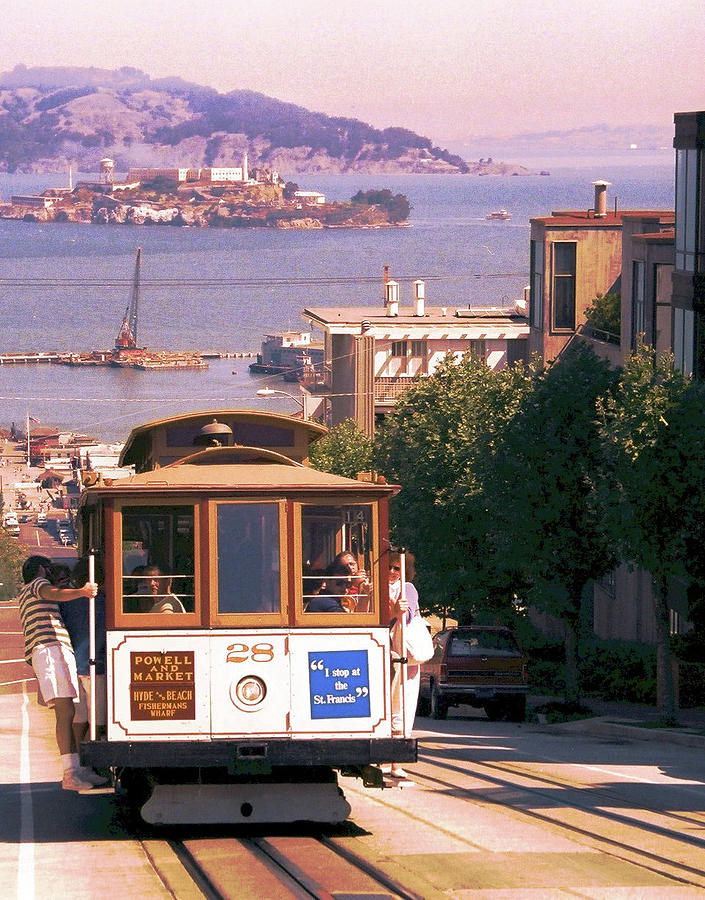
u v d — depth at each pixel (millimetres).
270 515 26281
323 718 26156
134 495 25891
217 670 25953
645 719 60531
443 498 83500
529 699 77500
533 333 139750
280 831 27375
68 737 27359
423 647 27188
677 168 80125
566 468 67875
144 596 25891
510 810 30547
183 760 25703
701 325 76312
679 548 57594
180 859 24531
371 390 185000
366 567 26547
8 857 24797
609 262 134125
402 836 26672
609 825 28281
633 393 58688
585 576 70000
